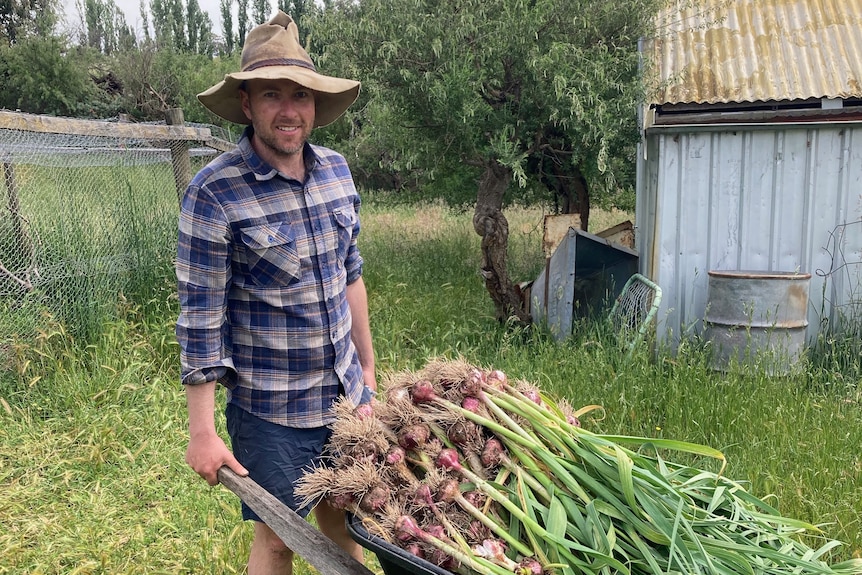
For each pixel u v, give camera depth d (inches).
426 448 80.4
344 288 108.2
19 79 1125.7
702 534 82.1
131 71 1158.3
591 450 82.8
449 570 72.8
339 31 271.0
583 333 242.4
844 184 230.8
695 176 239.5
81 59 1243.2
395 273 346.6
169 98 1180.5
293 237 98.1
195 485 167.0
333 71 278.4
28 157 235.6
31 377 207.2
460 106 243.9
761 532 86.7
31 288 225.5
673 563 77.0
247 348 101.3
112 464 177.3
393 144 296.4
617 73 252.4
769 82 245.0
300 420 103.4
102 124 227.5
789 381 203.9
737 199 238.5
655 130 235.5
